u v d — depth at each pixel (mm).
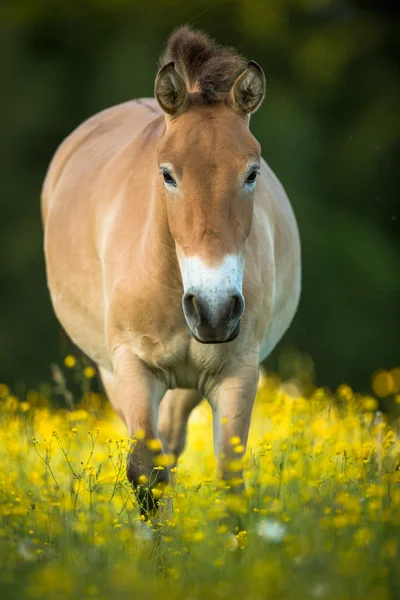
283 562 7250
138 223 9297
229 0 33844
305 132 31453
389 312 30453
